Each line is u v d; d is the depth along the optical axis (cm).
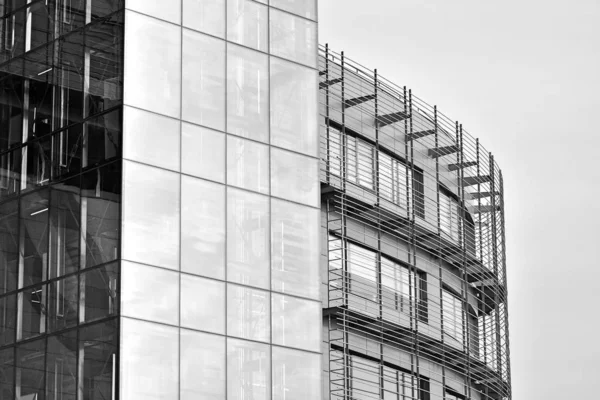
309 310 4172
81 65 4078
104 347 3766
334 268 4969
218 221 4044
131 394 3725
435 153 5616
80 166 3988
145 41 4044
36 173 4081
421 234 5397
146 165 3941
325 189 4909
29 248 4022
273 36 4375
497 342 5859
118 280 3791
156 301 3841
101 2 4094
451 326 5584
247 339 4000
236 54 4253
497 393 5862
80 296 3862
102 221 3888
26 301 3975
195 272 3947
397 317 5194
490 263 5947
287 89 4353
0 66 4262
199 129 4088
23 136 4147
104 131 3966
